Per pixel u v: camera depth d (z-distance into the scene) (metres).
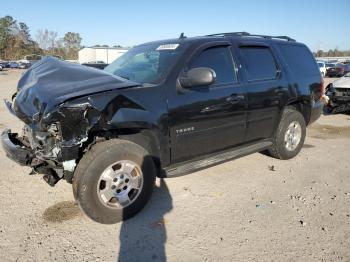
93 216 3.21
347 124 8.48
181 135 3.69
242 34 4.94
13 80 28.00
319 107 5.72
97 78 3.38
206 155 4.12
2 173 4.63
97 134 3.28
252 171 4.80
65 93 3.05
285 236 3.15
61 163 3.18
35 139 3.26
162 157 3.61
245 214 3.56
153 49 4.30
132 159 3.33
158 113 3.43
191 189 4.18
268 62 4.79
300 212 3.60
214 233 3.21
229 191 4.13
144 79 3.75
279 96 4.78
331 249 2.95
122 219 3.39
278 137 5.01
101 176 3.16
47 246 3.00
